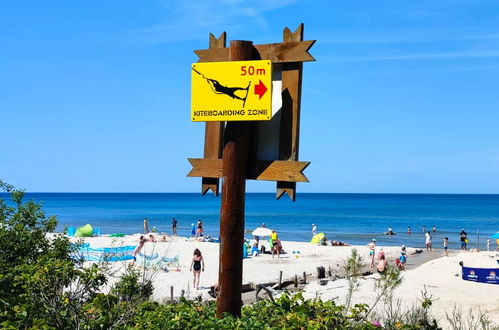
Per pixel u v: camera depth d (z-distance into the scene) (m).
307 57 4.91
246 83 4.98
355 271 7.97
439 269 29.55
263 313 5.20
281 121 5.04
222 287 4.99
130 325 5.16
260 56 5.09
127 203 180.50
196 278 24.12
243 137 5.05
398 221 96.25
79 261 8.39
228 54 5.18
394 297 18.91
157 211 122.50
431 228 82.38
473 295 20.19
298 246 44.66
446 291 21.28
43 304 5.01
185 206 153.00
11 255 7.97
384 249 44.62
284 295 5.43
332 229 78.62
